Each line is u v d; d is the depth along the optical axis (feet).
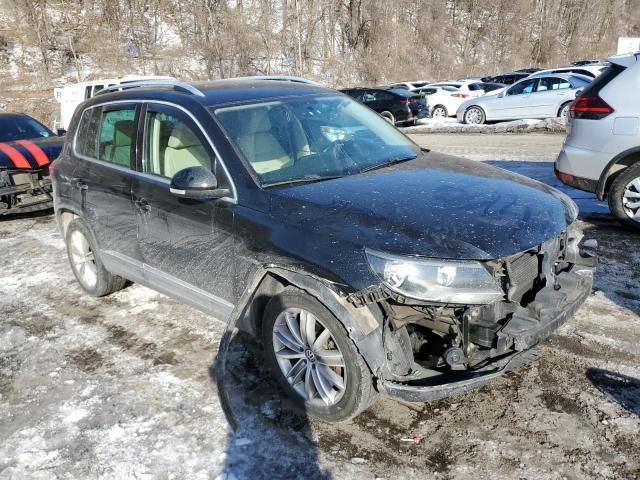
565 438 9.61
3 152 25.59
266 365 12.32
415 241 9.06
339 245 9.42
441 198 10.30
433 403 10.78
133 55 130.62
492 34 168.86
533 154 36.68
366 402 9.64
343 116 13.97
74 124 16.17
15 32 126.41
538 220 9.93
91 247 15.83
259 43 130.72
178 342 13.69
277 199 10.58
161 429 10.50
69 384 12.19
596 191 19.77
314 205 10.20
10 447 10.26
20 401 11.68
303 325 10.18
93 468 9.62
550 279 10.04
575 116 19.84
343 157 12.44
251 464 9.46
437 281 8.82
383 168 12.23
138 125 13.51
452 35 165.89
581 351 12.16
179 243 12.40
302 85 14.88
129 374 12.42
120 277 16.28
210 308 12.17
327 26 146.41
